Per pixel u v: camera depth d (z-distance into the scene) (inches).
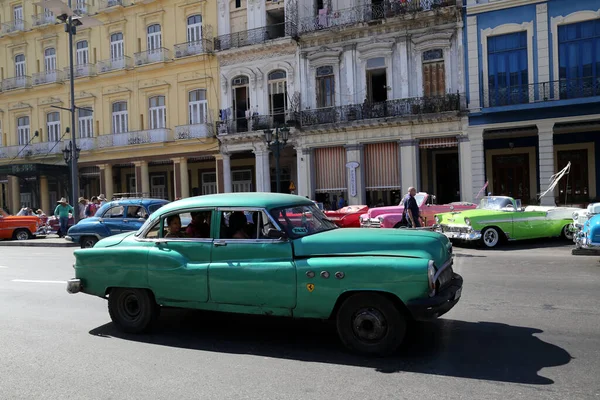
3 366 199.2
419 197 639.8
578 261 434.9
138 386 174.4
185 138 1087.6
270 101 1035.9
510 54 820.0
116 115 1203.2
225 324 258.5
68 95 1249.4
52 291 358.9
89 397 165.8
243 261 219.9
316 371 185.0
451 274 225.0
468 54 842.2
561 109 775.7
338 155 963.3
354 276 197.5
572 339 214.8
